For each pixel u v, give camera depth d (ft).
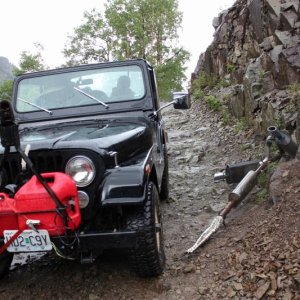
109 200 10.68
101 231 11.05
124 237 11.03
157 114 16.15
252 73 28.89
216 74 44.39
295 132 19.17
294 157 17.47
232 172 18.88
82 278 13.02
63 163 11.08
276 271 11.60
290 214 13.52
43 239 10.24
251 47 34.47
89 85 16.19
